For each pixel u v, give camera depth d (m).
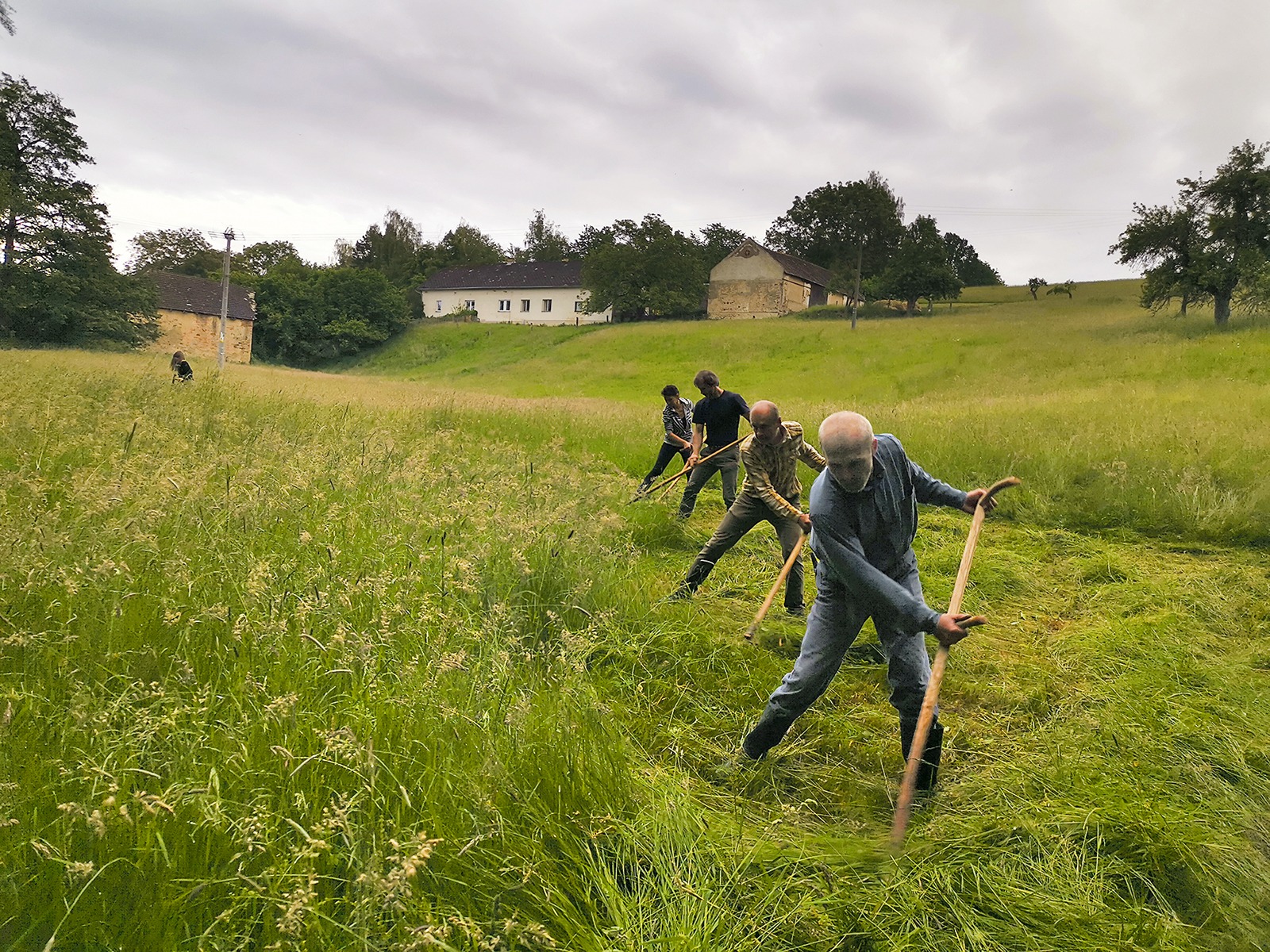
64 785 2.59
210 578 4.19
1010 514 8.96
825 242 66.19
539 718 3.37
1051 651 5.25
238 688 3.24
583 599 5.12
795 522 5.76
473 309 80.56
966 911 2.79
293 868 2.42
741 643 5.03
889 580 3.29
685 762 3.84
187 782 2.62
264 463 6.55
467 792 2.85
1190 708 4.30
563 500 6.88
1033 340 40.03
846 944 2.67
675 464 11.67
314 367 68.94
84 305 46.66
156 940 2.18
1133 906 2.88
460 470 7.92
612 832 2.95
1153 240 41.22
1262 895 2.92
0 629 3.43
